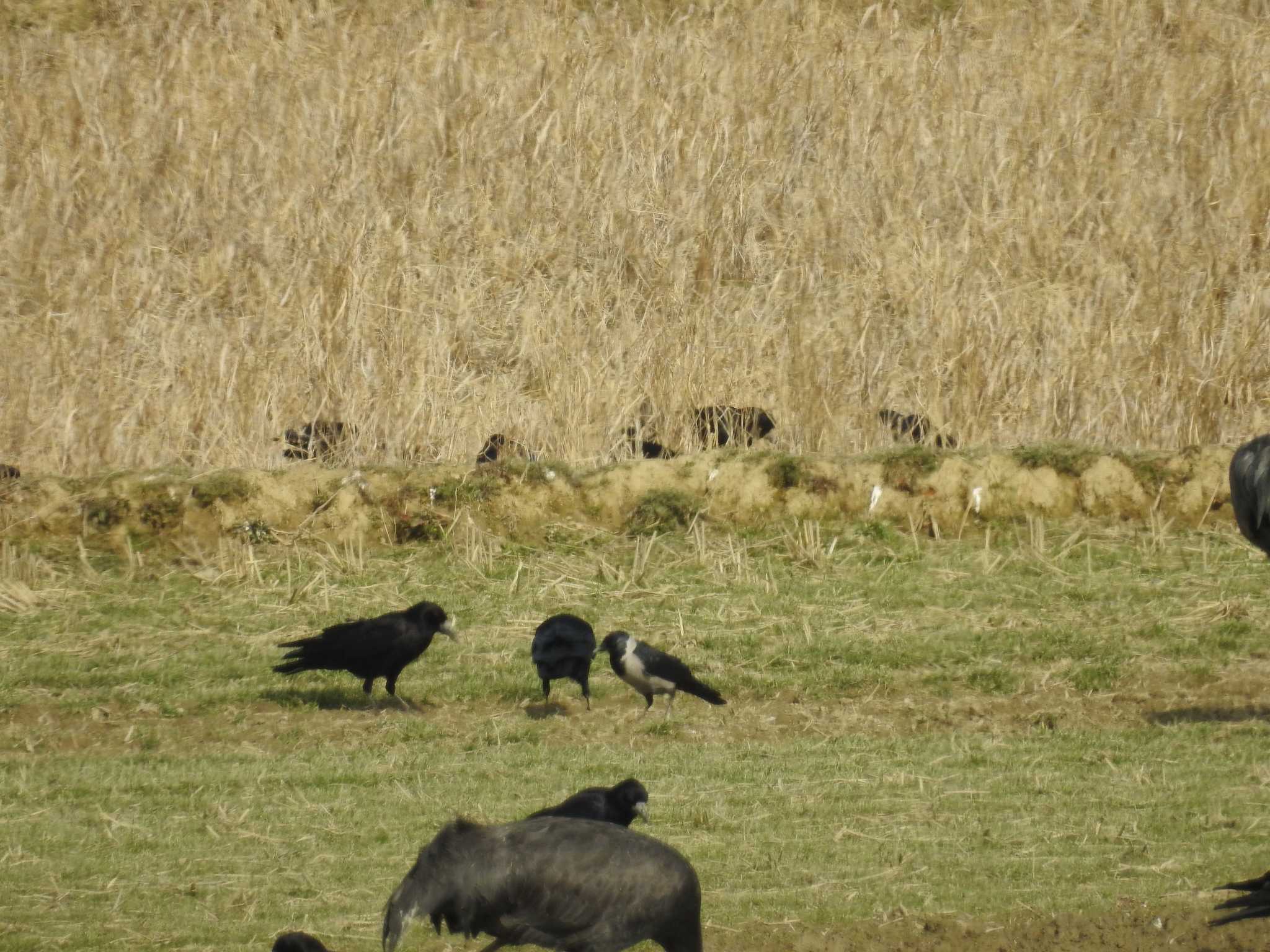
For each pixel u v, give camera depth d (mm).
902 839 32219
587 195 81688
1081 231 80625
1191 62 94938
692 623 48312
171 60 90875
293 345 66688
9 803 34281
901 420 63531
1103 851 31516
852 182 83500
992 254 76500
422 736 39656
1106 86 93125
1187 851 31438
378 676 41531
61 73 90625
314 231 75000
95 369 64188
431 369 65688
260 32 95688
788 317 71062
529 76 89562
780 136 86500
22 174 81188
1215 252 73625
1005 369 65188
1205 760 37562
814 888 29484
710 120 85500
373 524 55531
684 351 66125
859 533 56188
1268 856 31062
